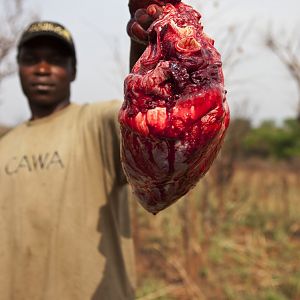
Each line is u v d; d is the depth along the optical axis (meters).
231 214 7.67
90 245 1.73
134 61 1.17
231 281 5.52
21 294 1.74
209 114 0.96
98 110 1.84
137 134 0.98
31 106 1.99
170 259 5.61
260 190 10.35
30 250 1.75
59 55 1.94
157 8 1.05
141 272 5.59
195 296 4.94
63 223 1.74
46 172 1.80
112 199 1.79
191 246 5.38
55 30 1.93
